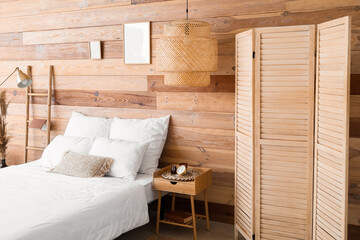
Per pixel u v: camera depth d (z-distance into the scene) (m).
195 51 3.04
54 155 3.71
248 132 2.96
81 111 4.18
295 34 2.68
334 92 2.43
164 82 3.64
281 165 2.81
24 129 4.57
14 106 4.59
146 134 3.62
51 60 4.28
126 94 3.92
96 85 4.06
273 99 2.79
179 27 3.24
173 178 3.19
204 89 3.54
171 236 3.33
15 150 4.64
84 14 4.03
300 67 2.69
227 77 3.43
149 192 3.28
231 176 3.50
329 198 2.52
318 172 2.65
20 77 3.70
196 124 3.61
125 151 3.39
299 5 3.11
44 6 4.24
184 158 3.70
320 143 2.62
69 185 3.05
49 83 4.25
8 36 4.50
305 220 2.77
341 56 2.34
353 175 3.01
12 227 2.22
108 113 4.04
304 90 2.69
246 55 2.94
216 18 3.43
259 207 2.91
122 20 3.85
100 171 3.33
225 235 3.36
